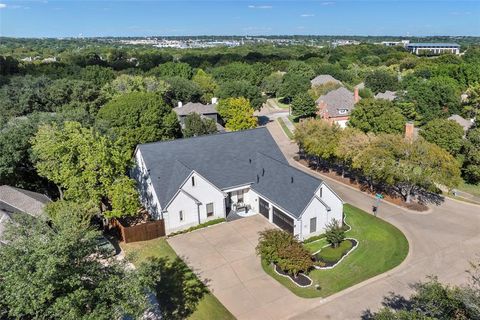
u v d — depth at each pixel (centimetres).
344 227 3547
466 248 3256
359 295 2664
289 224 3497
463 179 5050
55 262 1533
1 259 1595
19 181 4306
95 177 3259
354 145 4466
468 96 8175
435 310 1673
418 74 11581
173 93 9075
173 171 3859
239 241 3428
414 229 3606
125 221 3747
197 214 3678
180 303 2609
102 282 1738
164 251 3291
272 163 4038
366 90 9544
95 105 6956
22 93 7100
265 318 2462
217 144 4228
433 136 5125
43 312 1578
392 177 3969
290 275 2900
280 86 11375
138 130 5481
